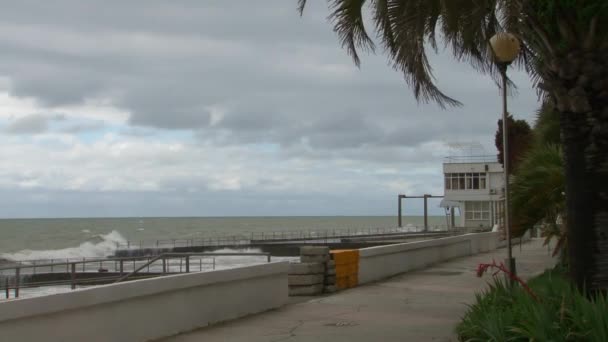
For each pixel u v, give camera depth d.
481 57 12.83
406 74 11.41
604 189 7.69
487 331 7.26
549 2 7.66
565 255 15.27
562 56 7.77
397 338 9.54
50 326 7.69
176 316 9.84
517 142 27.56
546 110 15.48
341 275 15.38
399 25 11.02
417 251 20.77
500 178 67.88
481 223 69.69
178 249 63.00
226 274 10.94
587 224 7.71
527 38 8.35
